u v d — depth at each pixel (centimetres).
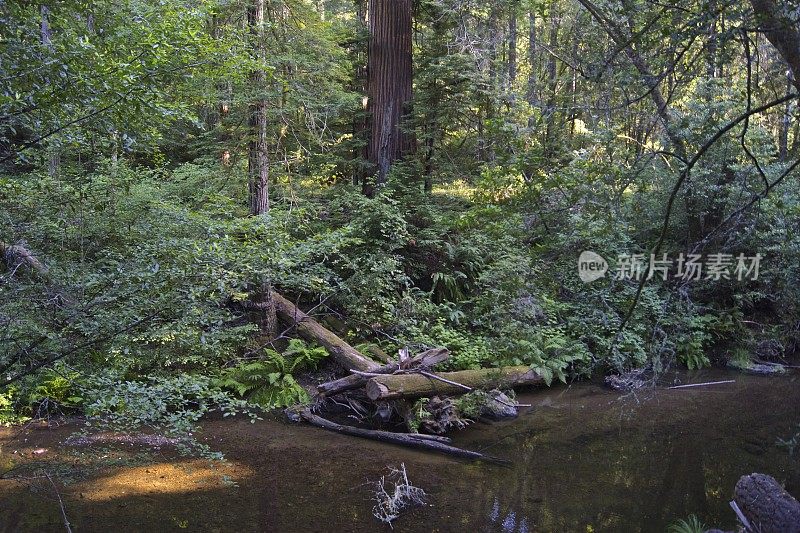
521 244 480
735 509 431
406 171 1080
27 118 294
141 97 313
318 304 944
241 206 975
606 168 390
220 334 534
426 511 486
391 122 1112
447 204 1068
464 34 1154
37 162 372
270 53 894
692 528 457
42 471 529
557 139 443
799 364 1002
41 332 352
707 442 656
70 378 389
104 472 537
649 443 655
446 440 655
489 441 668
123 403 398
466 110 1148
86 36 306
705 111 620
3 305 353
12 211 409
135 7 413
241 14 888
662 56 373
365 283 885
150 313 399
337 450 623
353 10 1656
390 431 702
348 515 472
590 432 695
